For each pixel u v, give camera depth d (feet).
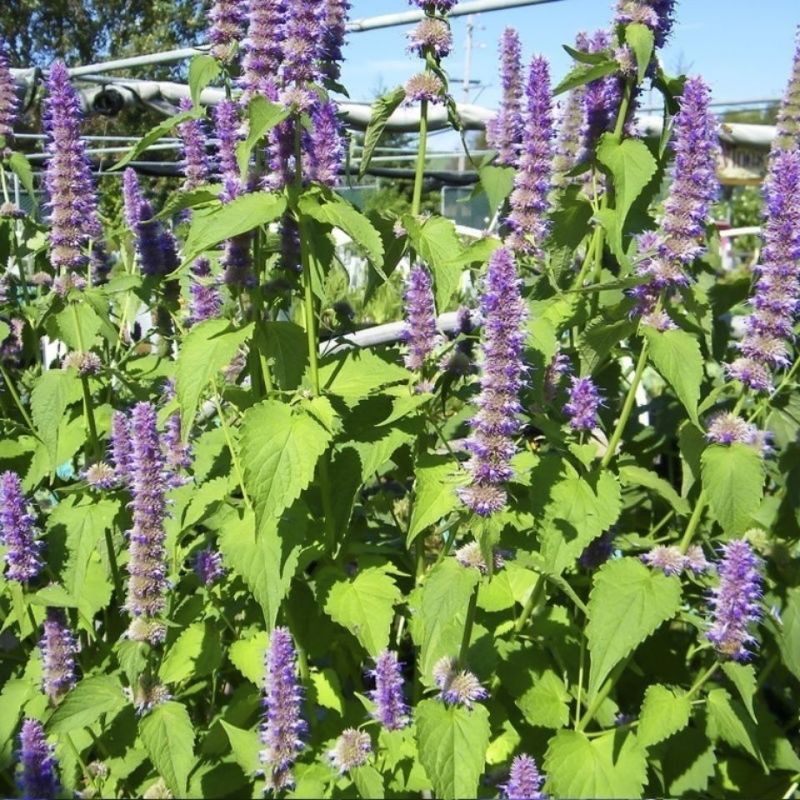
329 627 1.84
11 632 2.28
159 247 2.19
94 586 1.92
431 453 1.73
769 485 2.16
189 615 1.77
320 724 1.74
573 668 1.85
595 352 1.68
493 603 1.81
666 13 1.77
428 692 1.82
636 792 1.56
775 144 2.12
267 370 1.73
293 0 1.59
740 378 1.55
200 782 1.73
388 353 1.86
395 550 1.85
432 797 1.82
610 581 1.55
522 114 1.91
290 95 1.58
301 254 1.69
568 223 1.94
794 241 1.50
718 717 1.60
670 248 1.57
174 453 1.94
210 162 2.18
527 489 1.68
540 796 1.47
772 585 1.84
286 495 1.50
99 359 1.99
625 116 1.84
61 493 2.15
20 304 2.41
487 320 1.42
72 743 1.73
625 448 2.26
